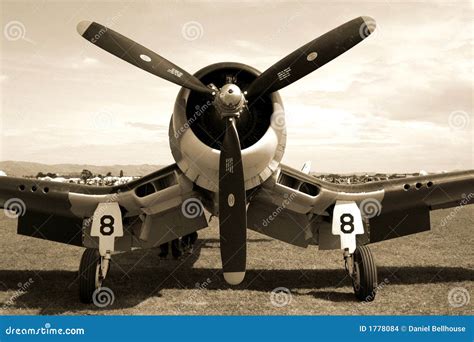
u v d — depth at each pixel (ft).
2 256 31.78
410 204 23.71
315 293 22.11
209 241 39.93
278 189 22.00
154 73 20.39
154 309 19.56
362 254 20.70
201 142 19.79
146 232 22.99
